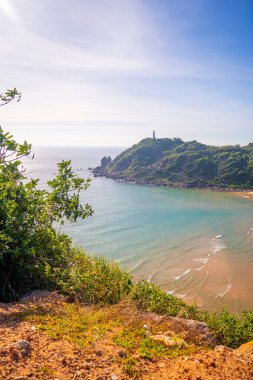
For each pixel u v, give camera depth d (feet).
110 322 21.94
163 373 15.52
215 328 34.78
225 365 17.21
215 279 148.05
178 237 223.10
